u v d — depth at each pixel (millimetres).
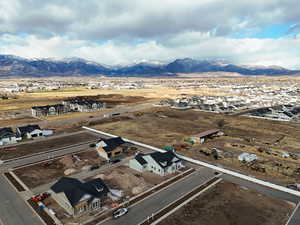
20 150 54844
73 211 29078
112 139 55031
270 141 63688
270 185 37562
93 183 34438
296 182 39375
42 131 68250
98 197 31781
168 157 44906
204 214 29844
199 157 51062
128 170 44250
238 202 32781
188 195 34625
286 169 44656
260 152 54500
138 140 63688
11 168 44406
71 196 30234
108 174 42156
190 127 79312
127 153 53531
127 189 36656
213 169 44719
